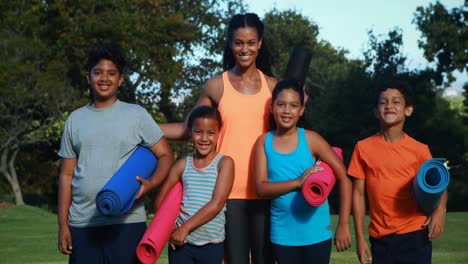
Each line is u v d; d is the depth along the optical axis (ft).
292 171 15.30
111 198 13.82
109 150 14.74
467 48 95.45
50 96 77.46
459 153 108.68
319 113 106.83
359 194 16.65
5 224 56.65
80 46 87.10
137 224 14.87
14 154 82.94
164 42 93.40
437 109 111.45
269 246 15.93
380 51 107.65
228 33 16.49
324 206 15.52
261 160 15.53
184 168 15.75
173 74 93.35
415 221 16.02
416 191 15.51
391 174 16.19
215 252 15.26
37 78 77.25
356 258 28.53
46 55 85.10
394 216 16.10
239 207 15.85
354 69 107.65
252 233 16.01
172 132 17.24
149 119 15.24
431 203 15.38
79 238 14.65
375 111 16.83
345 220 15.51
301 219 15.24
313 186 14.64
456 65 96.43
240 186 15.88
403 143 16.40
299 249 15.33
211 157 15.64
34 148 100.32
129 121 14.97
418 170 15.44
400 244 16.03
